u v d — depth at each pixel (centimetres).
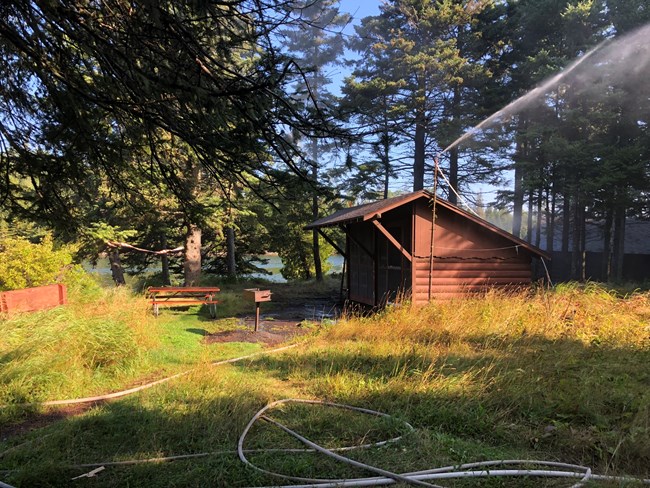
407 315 775
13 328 539
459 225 1038
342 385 466
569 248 2362
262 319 1016
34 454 327
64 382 479
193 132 280
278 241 2331
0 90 318
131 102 272
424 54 1716
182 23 249
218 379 488
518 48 1969
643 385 445
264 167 318
